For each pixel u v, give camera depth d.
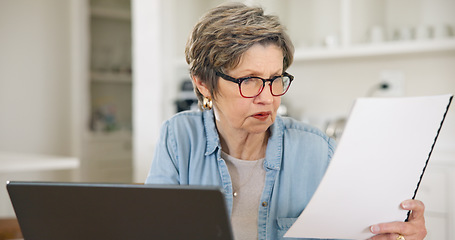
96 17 4.82
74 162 3.53
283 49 1.18
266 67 1.12
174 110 3.71
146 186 0.86
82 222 0.94
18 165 3.25
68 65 4.80
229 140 1.28
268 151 1.29
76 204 0.93
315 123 3.50
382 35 3.04
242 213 1.29
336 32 3.36
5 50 4.59
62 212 0.95
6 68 4.61
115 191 0.88
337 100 3.42
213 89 1.19
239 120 1.17
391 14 3.23
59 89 4.80
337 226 1.09
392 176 1.03
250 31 1.11
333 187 1.00
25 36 4.67
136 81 3.87
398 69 3.21
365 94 3.32
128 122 4.99
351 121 0.93
